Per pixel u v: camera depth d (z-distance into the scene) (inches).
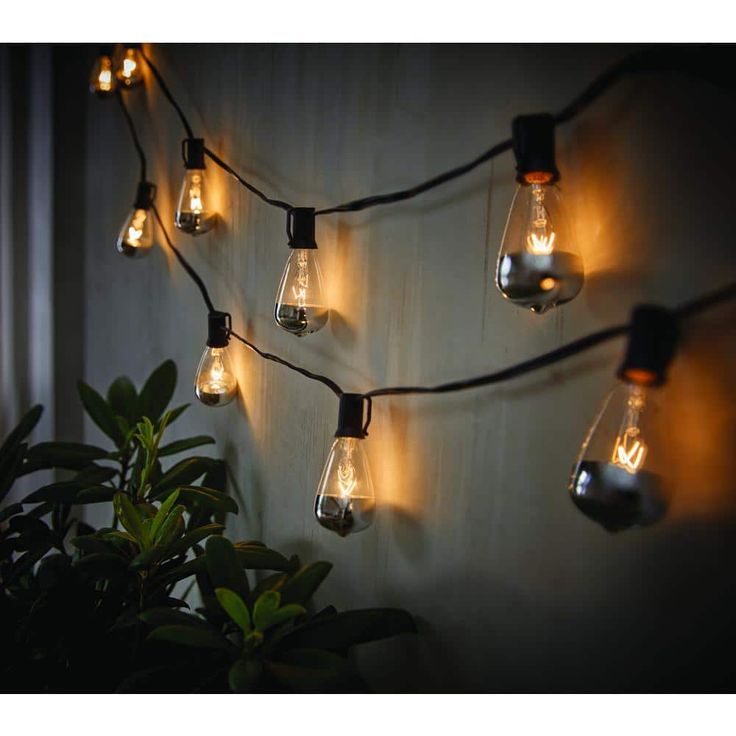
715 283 27.5
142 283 74.1
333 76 45.9
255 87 54.0
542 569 34.0
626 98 30.0
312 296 43.6
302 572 41.0
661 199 29.0
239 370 57.4
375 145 42.7
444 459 38.9
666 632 29.7
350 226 44.8
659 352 24.8
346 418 38.1
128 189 75.7
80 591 46.4
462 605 38.0
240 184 56.1
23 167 91.8
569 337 32.5
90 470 58.7
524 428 34.6
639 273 29.9
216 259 60.3
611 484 27.4
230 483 60.1
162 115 68.1
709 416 27.9
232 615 36.9
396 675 42.4
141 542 46.4
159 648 44.8
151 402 62.6
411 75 40.3
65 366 88.5
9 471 56.0
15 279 92.7
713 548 28.1
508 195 34.9
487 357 36.3
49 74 84.7
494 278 35.7
